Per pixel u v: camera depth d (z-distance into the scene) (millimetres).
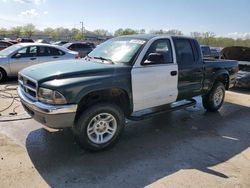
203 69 5832
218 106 6793
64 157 3928
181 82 5305
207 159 4059
